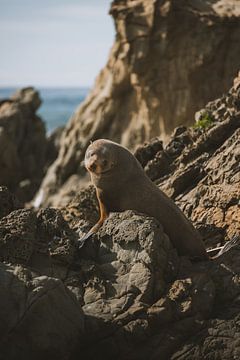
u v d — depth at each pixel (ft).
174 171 77.87
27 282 48.91
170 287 52.80
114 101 148.66
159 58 132.16
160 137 136.36
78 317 49.93
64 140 156.87
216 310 52.49
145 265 52.80
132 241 54.13
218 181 71.41
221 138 76.89
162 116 136.56
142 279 52.34
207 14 128.47
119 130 147.54
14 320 47.47
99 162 59.67
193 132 81.00
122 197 61.46
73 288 53.42
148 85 135.23
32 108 196.75
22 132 189.78
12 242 54.85
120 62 145.28
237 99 79.82
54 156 201.98
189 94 132.98
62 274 54.60
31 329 47.52
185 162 77.46
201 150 77.36
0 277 48.78
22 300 47.98
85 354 50.26
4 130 176.86
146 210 61.36
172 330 50.49
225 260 55.98
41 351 47.55
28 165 186.29
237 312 51.80
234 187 68.85
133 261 53.62
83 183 144.66
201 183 73.05
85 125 151.12
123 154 61.00
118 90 147.54
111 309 51.29
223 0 134.31
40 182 176.55
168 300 51.37
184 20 129.29
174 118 135.23
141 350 49.65
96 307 51.70
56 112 591.37
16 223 56.18
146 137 140.67
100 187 61.67
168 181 76.23
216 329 50.55
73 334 49.19
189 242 62.44
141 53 132.26
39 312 47.83
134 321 50.21
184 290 52.11
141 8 132.05
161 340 49.88
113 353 49.80
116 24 135.85
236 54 129.70
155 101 136.36
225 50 130.00
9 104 196.24
